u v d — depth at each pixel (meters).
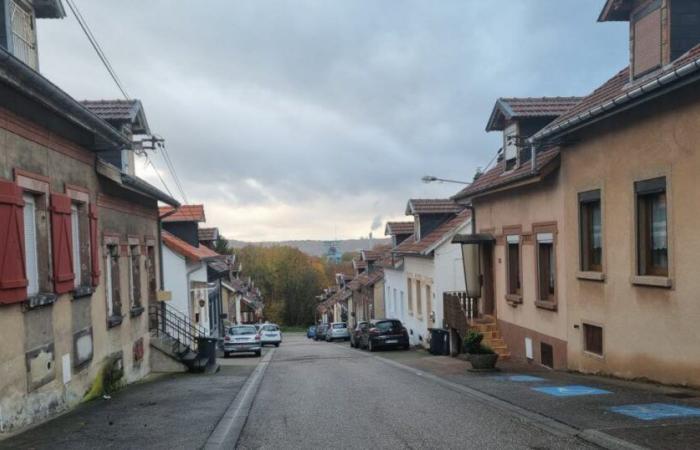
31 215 9.73
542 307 15.91
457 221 27.45
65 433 8.22
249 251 103.81
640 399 9.16
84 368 11.58
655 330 10.65
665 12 10.65
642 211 11.13
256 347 30.72
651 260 11.03
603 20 12.41
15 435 8.05
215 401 11.56
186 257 27.25
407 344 29.86
